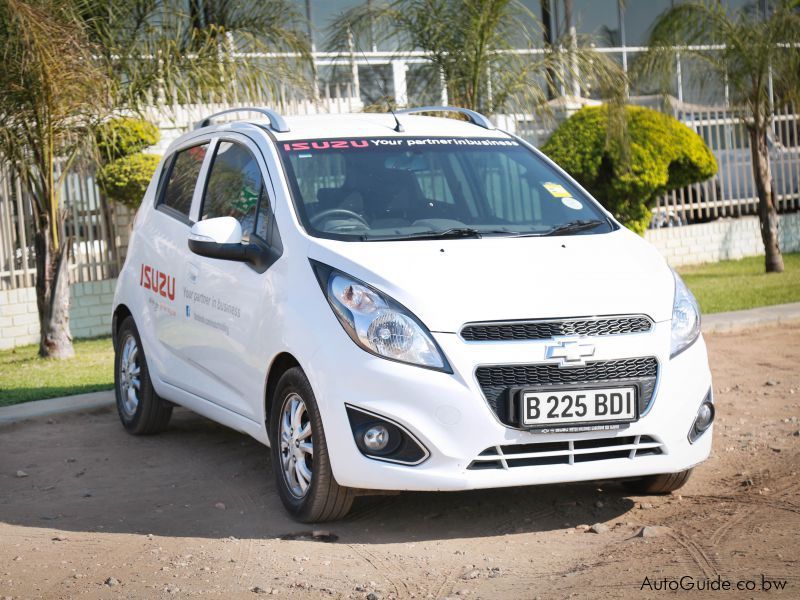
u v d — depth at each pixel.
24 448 7.14
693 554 4.50
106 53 10.36
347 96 15.66
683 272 16.03
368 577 4.45
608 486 5.77
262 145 6.04
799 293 12.70
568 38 12.57
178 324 6.55
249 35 11.18
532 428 4.73
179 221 6.77
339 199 5.65
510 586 4.26
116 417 8.01
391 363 4.74
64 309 10.76
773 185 18.55
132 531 5.28
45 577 4.60
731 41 14.45
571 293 4.92
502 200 5.96
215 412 6.16
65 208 11.51
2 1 9.19
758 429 6.88
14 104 9.79
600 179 15.52
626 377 4.89
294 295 5.18
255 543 4.98
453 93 12.09
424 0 12.05
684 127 15.41
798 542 4.56
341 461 4.82
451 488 4.70
